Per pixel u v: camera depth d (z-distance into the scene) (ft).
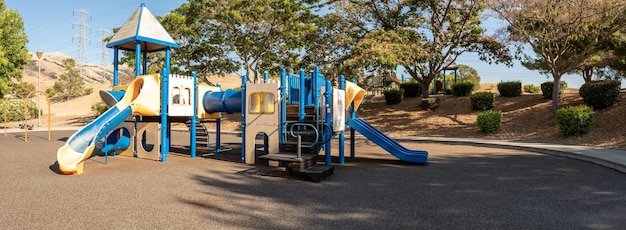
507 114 60.44
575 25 48.39
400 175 25.20
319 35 67.00
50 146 46.09
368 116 72.54
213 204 17.34
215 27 75.05
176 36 72.64
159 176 25.11
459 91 77.10
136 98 33.09
